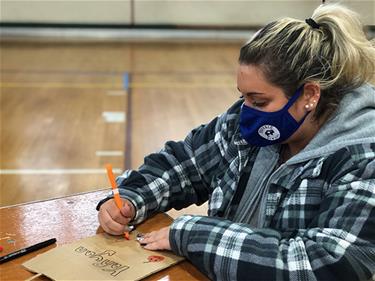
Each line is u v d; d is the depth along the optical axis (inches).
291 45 35.0
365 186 33.6
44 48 272.4
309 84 35.5
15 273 36.3
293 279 32.7
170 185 48.1
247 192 42.3
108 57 256.4
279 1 299.6
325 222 34.2
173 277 36.4
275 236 35.6
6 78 207.6
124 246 40.1
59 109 165.3
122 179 47.9
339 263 32.0
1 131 142.3
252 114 37.6
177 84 205.5
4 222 44.4
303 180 37.4
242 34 304.7
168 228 40.8
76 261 37.4
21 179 111.3
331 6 37.7
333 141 36.9
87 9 294.8
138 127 148.5
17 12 290.0
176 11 299.6
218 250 35.4
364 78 37.5
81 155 126.1
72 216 45.9
